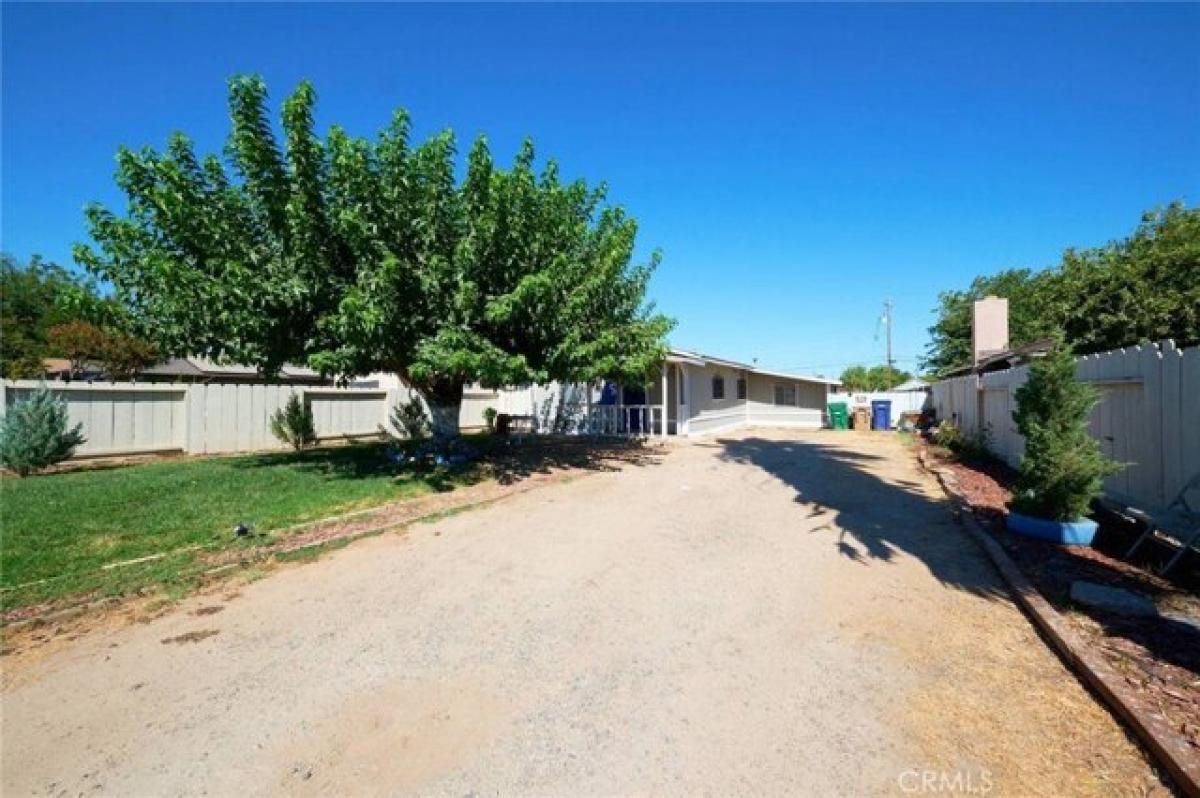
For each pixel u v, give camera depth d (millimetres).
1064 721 2736
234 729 2830
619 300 12000
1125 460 5840
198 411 12797
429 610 4254
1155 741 2418
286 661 3508
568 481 9625
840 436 18656
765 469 10969
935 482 9383
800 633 3775
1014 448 9859
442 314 8969
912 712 2850
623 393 18797
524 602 4391
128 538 5953
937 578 4754
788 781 2385
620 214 11719
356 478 9453
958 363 34281
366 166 8484
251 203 9016
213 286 7844
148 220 8508
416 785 2410
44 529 6176
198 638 3840
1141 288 16719
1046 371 5699
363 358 8844
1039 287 27031
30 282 39781
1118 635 3438
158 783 2463
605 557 5496
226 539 5969
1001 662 3322
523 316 9336
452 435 11336
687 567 5176
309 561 5406
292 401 13727
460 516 7121
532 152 9891
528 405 20484
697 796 2309
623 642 3695
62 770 2559
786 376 26297
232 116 8391
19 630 3971
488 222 8695
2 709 3041
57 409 10008
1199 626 3557
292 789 2404
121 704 3070
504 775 2461
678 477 10047
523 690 3135
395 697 3088
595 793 2340
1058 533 5480
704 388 20219
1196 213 18109
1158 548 5176
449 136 8938
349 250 9234
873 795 2295
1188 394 4898
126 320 8680
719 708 2926
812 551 5609
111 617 4184
